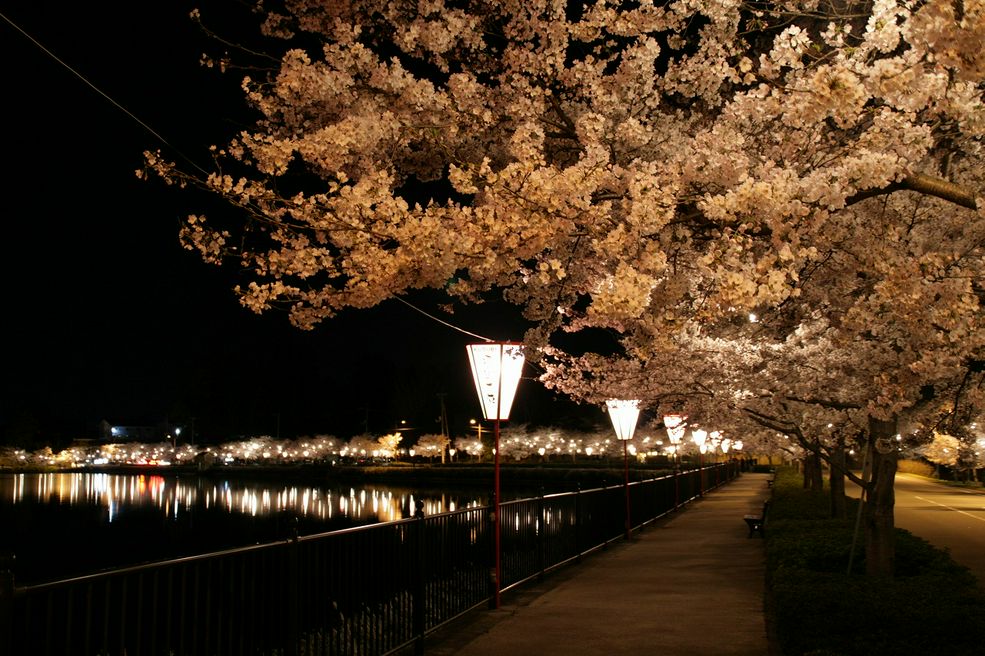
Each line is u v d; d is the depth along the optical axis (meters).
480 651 8.18
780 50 5.62
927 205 7.68
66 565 33.53
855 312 6.76
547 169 5.81
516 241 5.88
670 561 14.91
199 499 71.31
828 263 7.23
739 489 43.44
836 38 5.88
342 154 6.45
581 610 10.23
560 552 13.98
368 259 6.01
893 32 5.28
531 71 7.87
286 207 6.26
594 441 87.31
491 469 77.25
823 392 11.30
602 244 5.84
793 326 10.36
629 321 7.43
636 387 12.79
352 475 93.75
